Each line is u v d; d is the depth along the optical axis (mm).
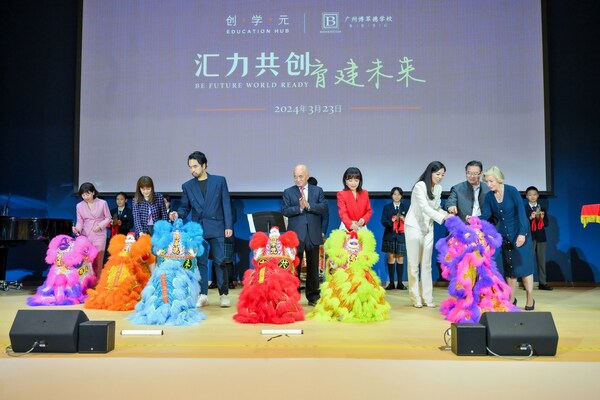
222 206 5195
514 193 4734
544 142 7148
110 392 2627
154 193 5711
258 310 4195
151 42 7430
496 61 7219
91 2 7449
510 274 4805
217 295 6211
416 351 3133
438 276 7293
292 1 7391
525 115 7176
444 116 7230
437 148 7219
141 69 7410
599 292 6562
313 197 5289
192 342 3412
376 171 7238
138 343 3369
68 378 2729
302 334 3715
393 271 7043
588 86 7457
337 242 4527
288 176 7289
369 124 7273
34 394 2627
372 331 3850
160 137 7375
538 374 2781
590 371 2812
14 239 5895
